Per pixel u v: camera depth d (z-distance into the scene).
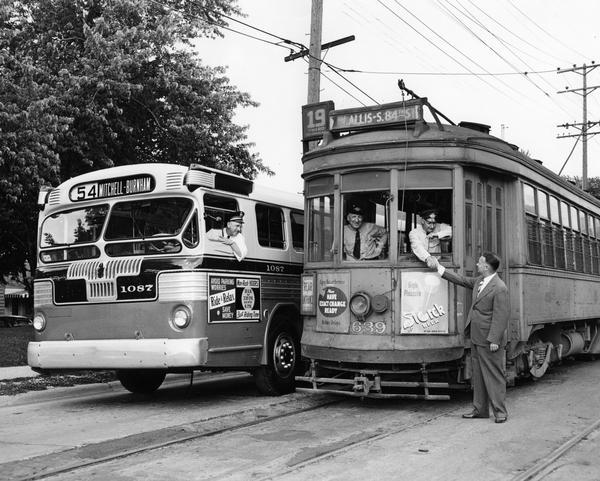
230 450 6.62
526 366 10.92
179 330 8.97
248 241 10.09
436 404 9.38
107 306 9.48
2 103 16.30
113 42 18.42
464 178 9.01
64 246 10.03
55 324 9.93
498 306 7.94
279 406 9.23
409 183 8.84
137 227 9.55
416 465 5.99
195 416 8.75
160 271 9.16
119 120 19.20
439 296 8.59
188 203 9.27
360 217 9.03
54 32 19.92
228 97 21.41
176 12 20.97
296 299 11.08
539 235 11.23
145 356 9.02
